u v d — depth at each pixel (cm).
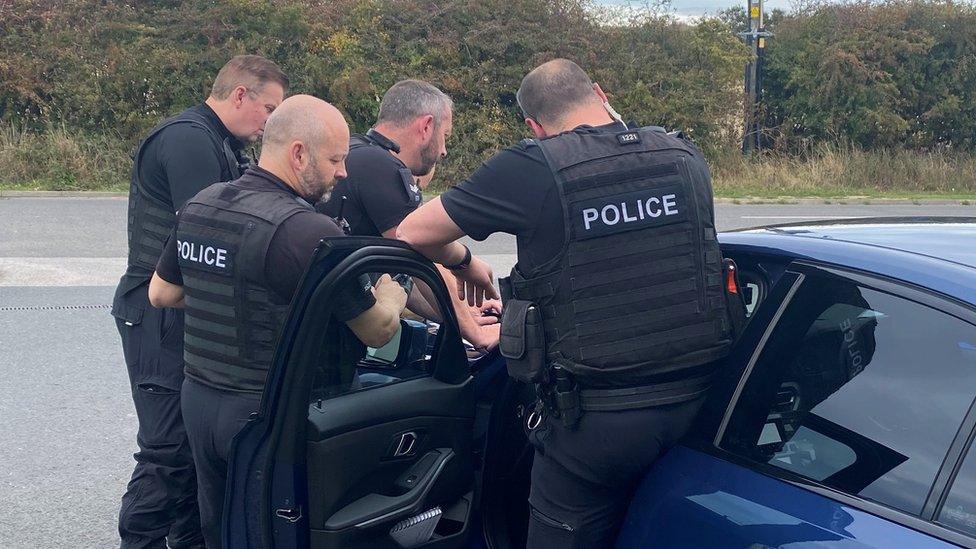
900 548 160
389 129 329
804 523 174
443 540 250
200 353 249
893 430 174
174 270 266
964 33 1830
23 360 565
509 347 213
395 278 273
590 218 203
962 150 1884
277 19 1539
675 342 203
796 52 1845
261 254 232
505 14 1644
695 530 192
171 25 1523
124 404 501
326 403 224
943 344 173
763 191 1673
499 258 916
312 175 249
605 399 206
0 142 1408
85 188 1369
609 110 227
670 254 204
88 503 394
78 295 725
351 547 226
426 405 241
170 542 326
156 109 1495
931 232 213
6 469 422
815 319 196
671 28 1769
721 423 202
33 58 1462
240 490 223
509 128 1608
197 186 297
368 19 1614
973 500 159
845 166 1784
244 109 313
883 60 1834
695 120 1747
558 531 221
